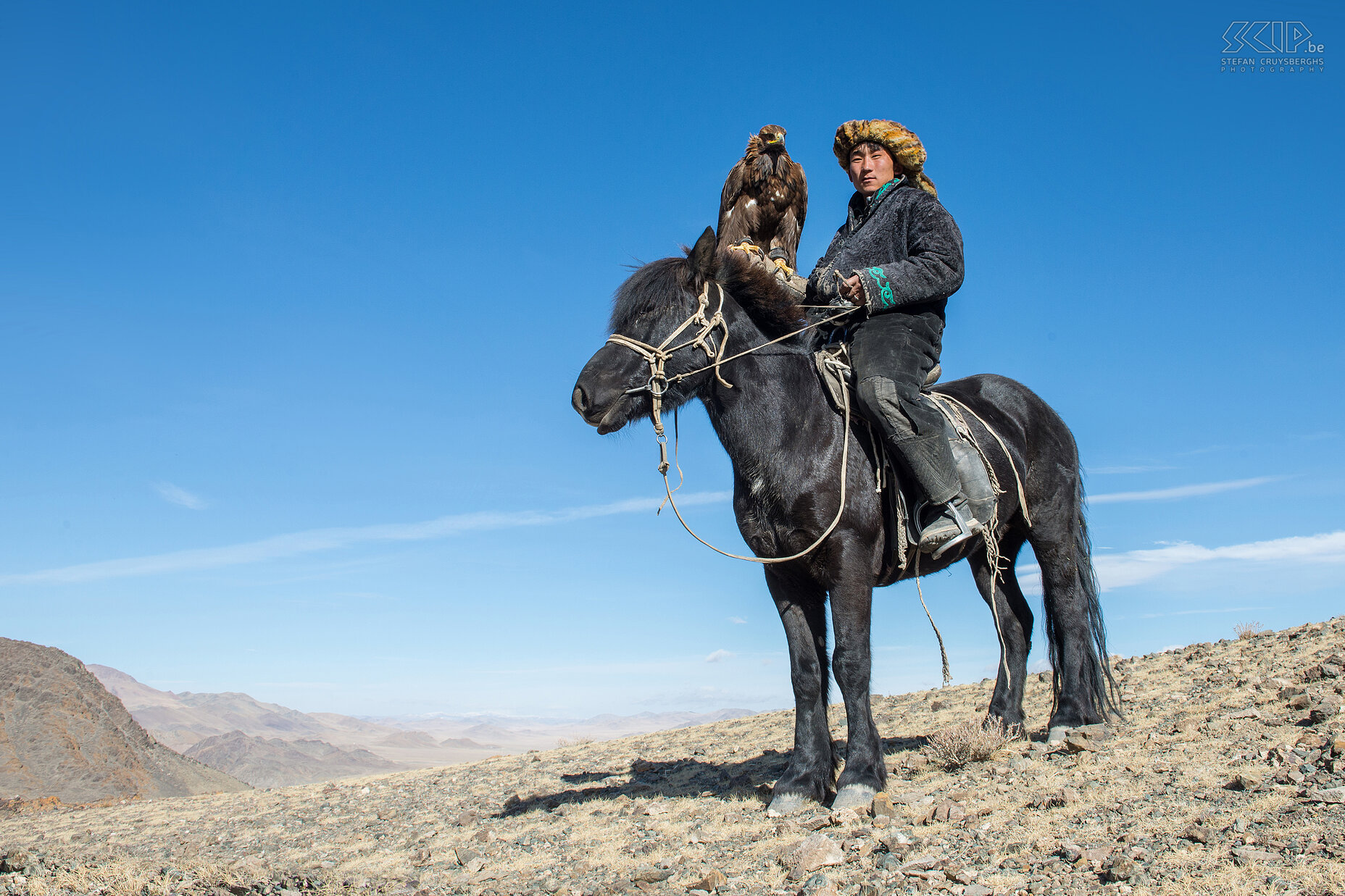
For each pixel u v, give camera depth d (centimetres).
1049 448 576
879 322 481
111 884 446
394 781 986
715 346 461
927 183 529
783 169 664
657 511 466
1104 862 321
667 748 930
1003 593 615
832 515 451
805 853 375
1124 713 614
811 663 480
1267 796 366
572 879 430
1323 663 610
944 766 523
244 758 16788
